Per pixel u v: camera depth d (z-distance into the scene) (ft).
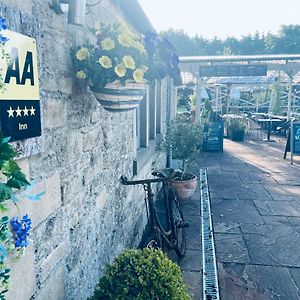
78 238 7.03
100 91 6.55
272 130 45.62
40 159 5.40
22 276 4.85
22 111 4.67
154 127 18.49
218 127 32.58
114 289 6.15
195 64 30.63
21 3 4.70
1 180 4.00
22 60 4.63
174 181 16.89
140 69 6.55
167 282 6.17
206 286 9.83
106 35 6.71
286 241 13.07
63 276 6.30
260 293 9.72
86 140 7.44
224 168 25.88
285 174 23.98
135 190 12.41
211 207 16.93
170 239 11.18
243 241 13.06
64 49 6.19
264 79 47.34
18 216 4.75
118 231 10.13
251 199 18.24
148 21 12.09
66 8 5.86
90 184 7.72
